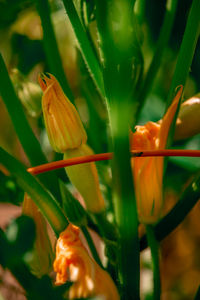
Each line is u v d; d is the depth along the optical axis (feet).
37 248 2.86
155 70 3.18
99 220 2.87
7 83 2.84
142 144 2.88
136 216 2.68
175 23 3.77
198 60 3.91
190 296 4.94
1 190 2.81
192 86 4.02
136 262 2.73
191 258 4.86
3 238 2.64
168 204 4.07
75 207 2.90
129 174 2.61
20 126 2.85
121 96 2.54
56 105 2.77
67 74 4.27
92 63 2.91
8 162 2.68
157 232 2.89
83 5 2.98
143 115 4.24
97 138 3.38
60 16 4.01
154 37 3.93
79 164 2.80
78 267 2.65
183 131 2.97
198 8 2.85
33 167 2.82
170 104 2.94
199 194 2.83
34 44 3.80
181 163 3.86
